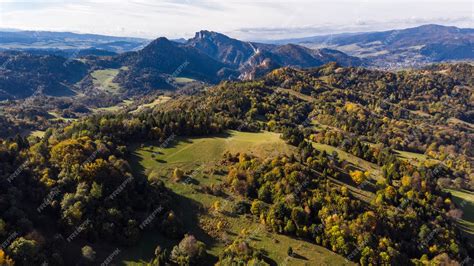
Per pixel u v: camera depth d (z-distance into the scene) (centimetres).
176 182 10831
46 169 9144
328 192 9800
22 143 11006
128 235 8369
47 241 7469
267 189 10056
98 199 8788
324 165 11188
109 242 8256
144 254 8188
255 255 7981
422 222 9594
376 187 10900
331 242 8475
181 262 7812
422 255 8656
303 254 8275
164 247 8488
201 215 9644
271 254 8212
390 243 8556
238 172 10838
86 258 7462
